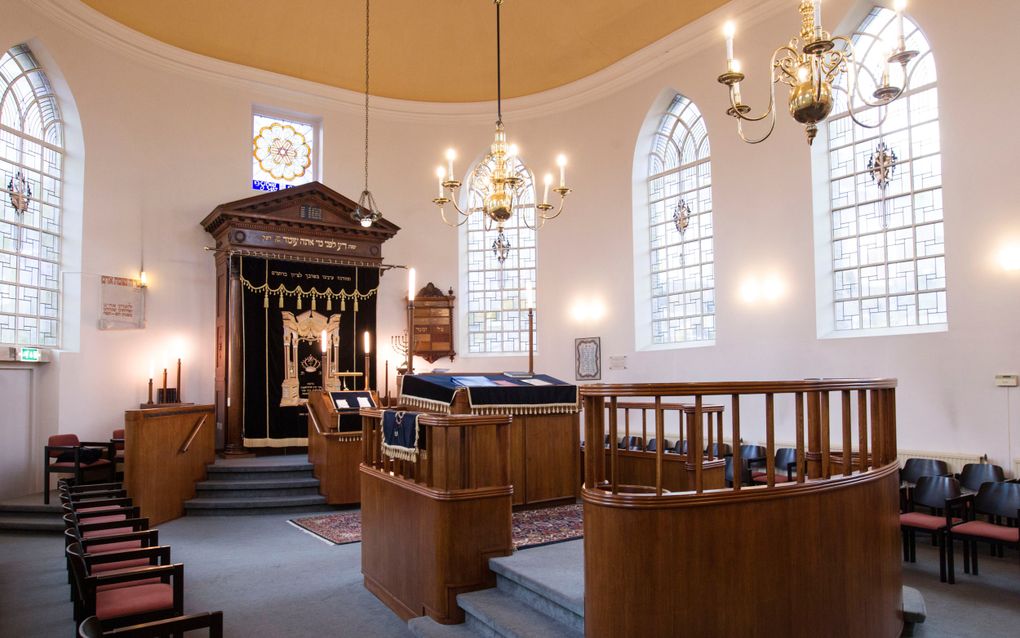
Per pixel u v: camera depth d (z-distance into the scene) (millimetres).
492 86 14914
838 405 10070
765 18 11094
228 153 13469
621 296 13406
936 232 9352
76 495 7355
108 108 11930
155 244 12477
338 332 13258
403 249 14852
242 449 12117
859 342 9766
